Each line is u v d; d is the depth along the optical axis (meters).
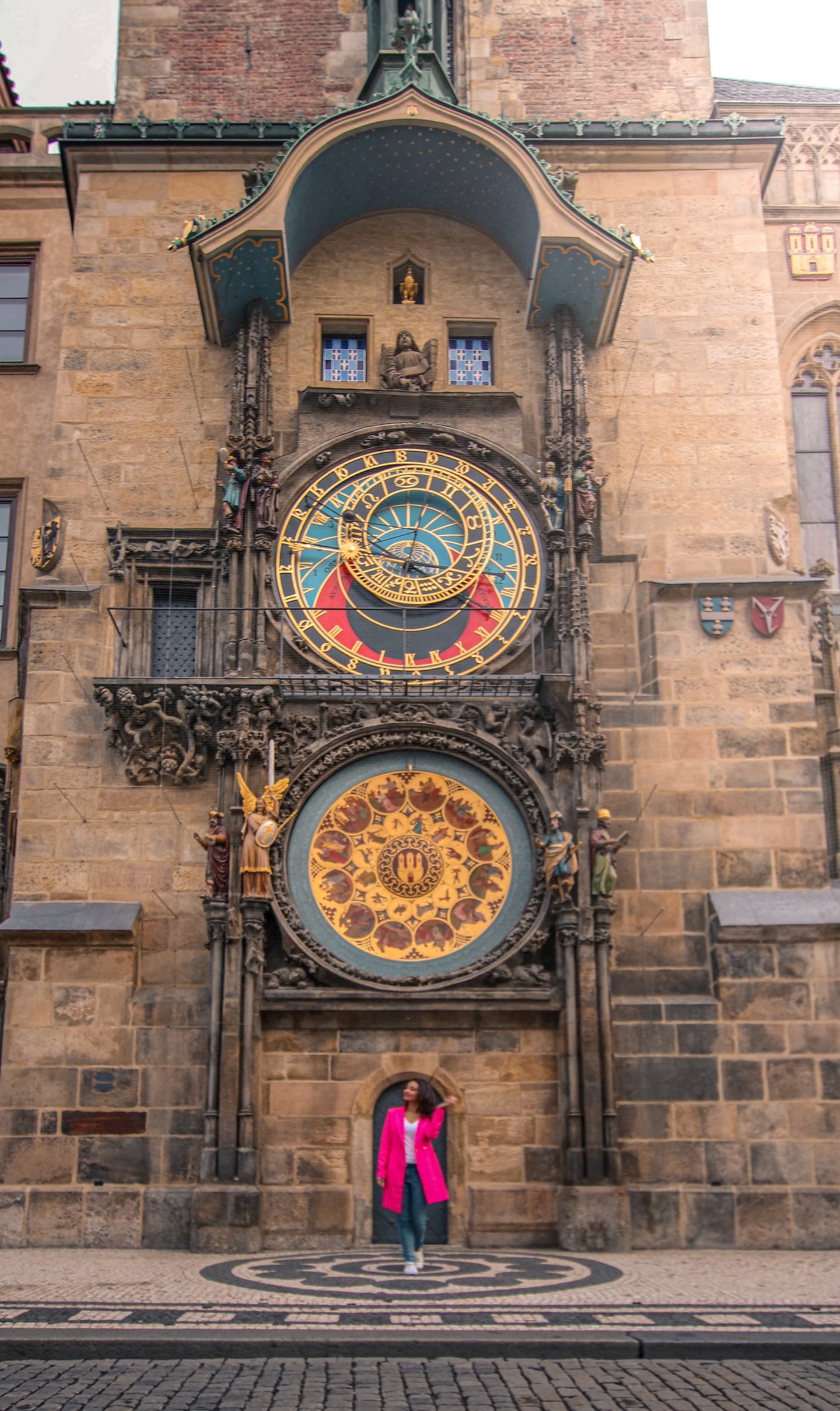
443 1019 22.20
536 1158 21.81
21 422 30.12
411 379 25.97
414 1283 16.66
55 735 23.80
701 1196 21.75
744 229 27.27
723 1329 13.74
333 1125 21.86
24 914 22.83
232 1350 13.07
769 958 22.78
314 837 22.86
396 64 27.02
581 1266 18.69
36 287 31.27
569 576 24.06
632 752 23.98
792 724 24.12
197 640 24.78
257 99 29.59
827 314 30.30
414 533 24.88
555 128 27.44
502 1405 11.49
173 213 27.12
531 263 26.11
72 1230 21.48
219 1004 21.66
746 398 26.33
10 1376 12.35
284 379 26.20
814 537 29.30
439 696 23.41
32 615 24.45
